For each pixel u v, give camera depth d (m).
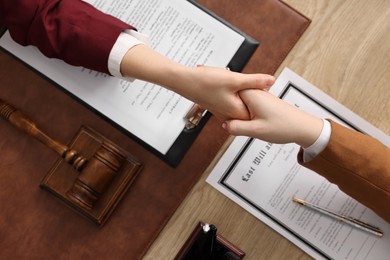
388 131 0.71
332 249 0.71
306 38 0.72
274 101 0.60
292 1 0.72
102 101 0.72
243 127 0.60
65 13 0.64
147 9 0.72
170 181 0.72
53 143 0.70
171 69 0.61
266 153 0.72
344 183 0.62
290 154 0.72
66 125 0.73
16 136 0.73
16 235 0.73
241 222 0.72
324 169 0.62
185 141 0.72
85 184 0.67
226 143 0.72
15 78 0.73
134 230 0.73
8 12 0.65
